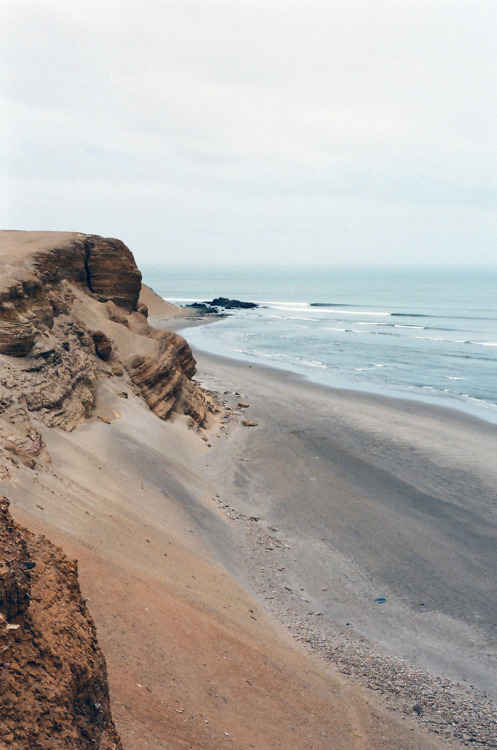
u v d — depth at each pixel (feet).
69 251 175.94
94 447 110.11
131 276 194.39
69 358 129.39
